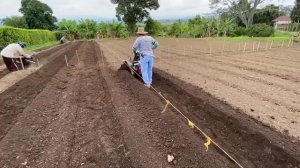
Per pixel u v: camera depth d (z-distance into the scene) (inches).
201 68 446.9
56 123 202.1
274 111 228.7
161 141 166.4
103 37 1958.7
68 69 438.6
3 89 311.7
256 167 148.9
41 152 158.2
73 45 1091.9
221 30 1745.8
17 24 2217.0
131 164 143.6
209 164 140.4
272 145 165.5
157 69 435.5
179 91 299.4
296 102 253.8
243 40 1270.9
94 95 278.4
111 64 487.5
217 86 318.7
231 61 529.0
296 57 594.9
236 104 247.4
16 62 413.4
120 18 2042.3
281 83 332.5
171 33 2018.9
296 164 148.2
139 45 308.3
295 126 196.2
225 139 182.4
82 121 208.7
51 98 261.3
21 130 184.2
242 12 1978.3
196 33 1852.9
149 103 237.8
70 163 149.1
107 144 169.2
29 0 2265.0
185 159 146.3
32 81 332.5
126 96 259.6
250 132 183.9
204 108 239.8
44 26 2326.5
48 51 775.1
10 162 145.7
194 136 173.5
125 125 189.5
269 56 614.2
